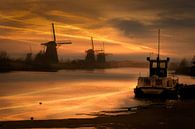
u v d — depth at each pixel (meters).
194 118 39.09
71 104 68.06
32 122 35.44
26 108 61.03
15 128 32.66
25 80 177.38
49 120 36.53
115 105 64.31
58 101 75.25
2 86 131.75
